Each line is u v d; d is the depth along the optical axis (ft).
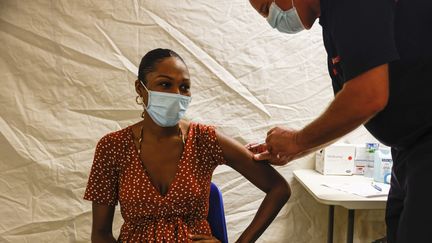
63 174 5.73
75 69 5.64
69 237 5.84
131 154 3.94
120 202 3.92
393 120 3.33
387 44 2.72
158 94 3.81
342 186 5.45
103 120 5.82
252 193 6.43
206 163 4.08
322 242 6.73
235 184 6.35
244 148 4.16
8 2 5.33
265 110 6.38
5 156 5.51
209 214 4.25
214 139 4.06
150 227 3.78
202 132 4.09
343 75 3.05
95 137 5.80
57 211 5.77
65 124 5.68
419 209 3.11
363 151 6.26
